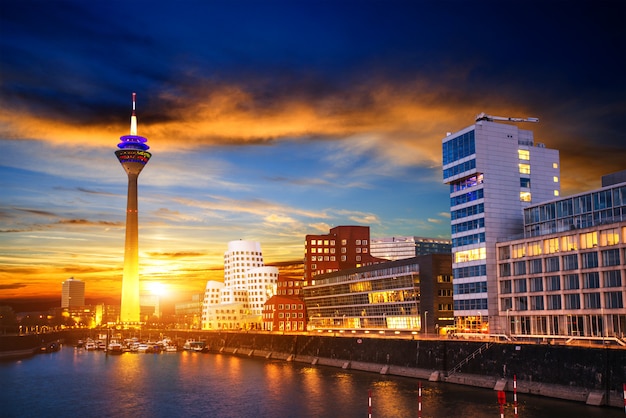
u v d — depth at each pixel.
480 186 172.38
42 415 109.62
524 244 156.50
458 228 179.38
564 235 144.75
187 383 151.38
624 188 140.62
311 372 167.75
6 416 109.06
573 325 140.88
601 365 100.38
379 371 159.50
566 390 106.12
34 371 190.88
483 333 166.12
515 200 174.12
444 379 135.75
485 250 168.25
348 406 108.25
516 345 118.06
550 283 147.75
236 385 144.12
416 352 146.62
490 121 178.75
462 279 175.88
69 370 193.50
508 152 175.62
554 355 109.44
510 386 117.81
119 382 156.75
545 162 180.00
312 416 101.06
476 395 114.25
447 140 185.00
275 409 108.75
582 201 151.12
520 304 156.88
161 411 111.25
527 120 184.50
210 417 104.25
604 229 134.88
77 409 115.00
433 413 97.62
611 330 131.75
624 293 129.00
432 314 192.62
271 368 185.88
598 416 90.19
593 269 136.12
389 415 97.88
